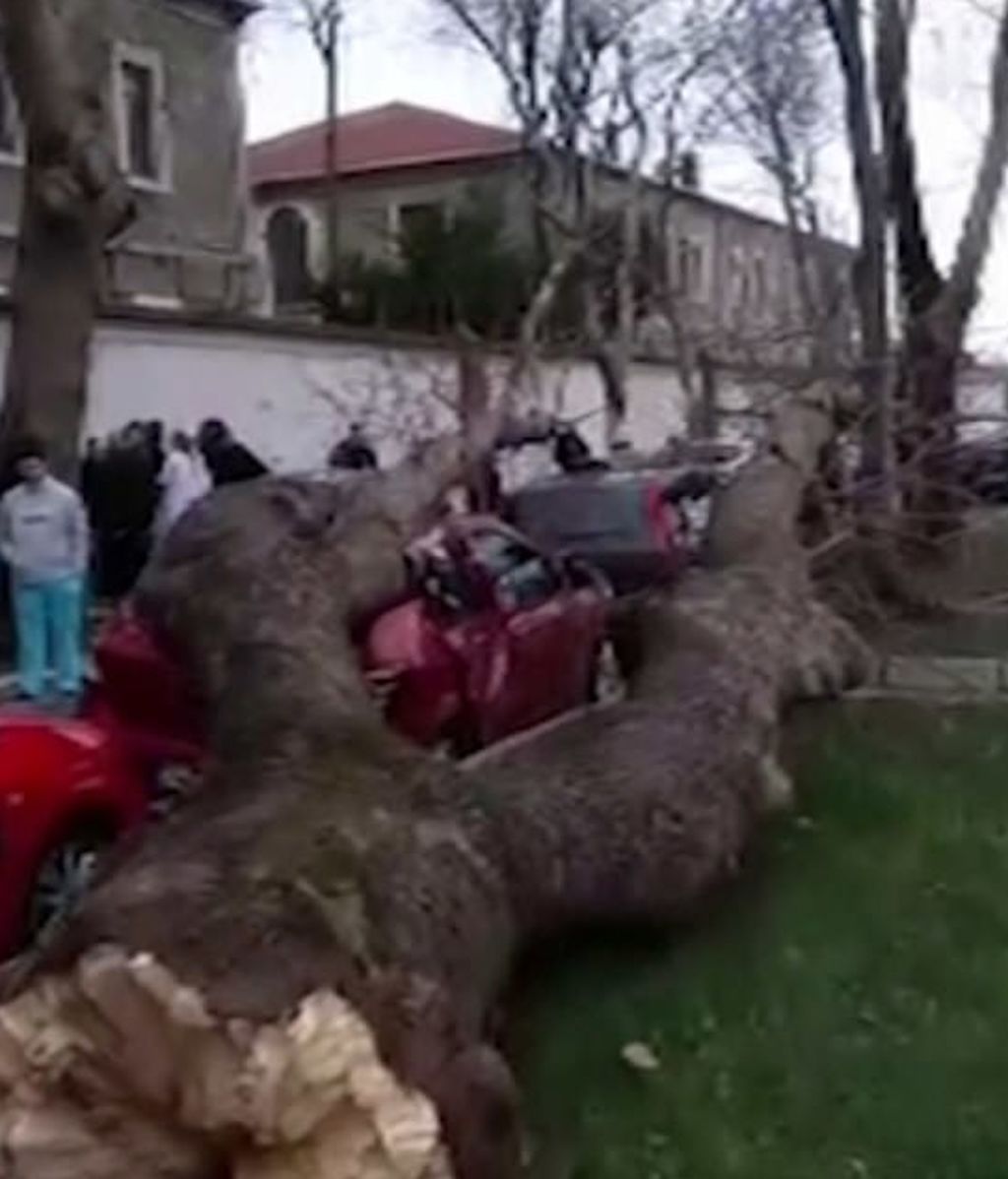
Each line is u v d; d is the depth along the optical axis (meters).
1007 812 9.73
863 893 8.11
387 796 5.70
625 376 31.58
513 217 44.97
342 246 52.91
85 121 17.62
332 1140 3.93
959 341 20.20
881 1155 5.49
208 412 24.55
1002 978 7.04
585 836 6.59
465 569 10.92
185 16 35.00
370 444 21.14
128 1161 3.98
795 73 37.50
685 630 9.20
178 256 34.41
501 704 10.83
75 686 14.37
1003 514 14.51
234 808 5.38
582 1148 5.54
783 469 12.03
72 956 4.08
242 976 4.00
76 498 15.16
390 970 4.48
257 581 8.06
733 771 7.88
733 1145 5.56
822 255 34.66
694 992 6.78
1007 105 21.80
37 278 17.70
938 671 13.16
